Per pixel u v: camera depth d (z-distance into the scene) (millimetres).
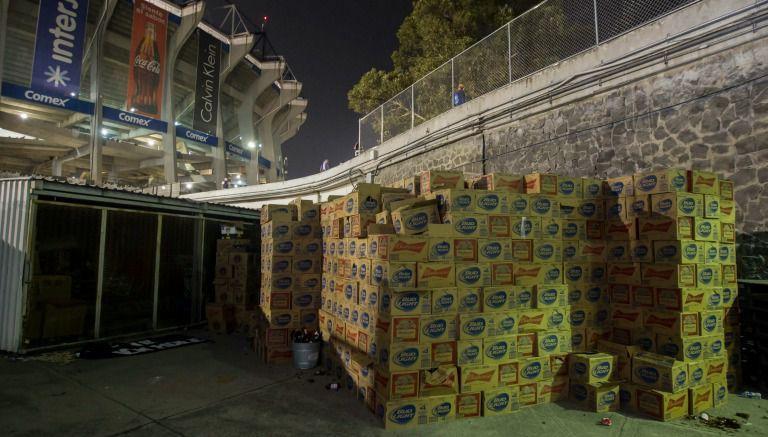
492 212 4309
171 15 31703
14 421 3613
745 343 4691
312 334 5527
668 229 4246
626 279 4625
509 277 4301
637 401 3965
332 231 5594
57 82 24609
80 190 6355
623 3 6797
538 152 7848
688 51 5656
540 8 8297
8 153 32281
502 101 8617
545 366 4234
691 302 4121
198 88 33688
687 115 5664
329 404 4168
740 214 5062
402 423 3627
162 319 7555
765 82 4902
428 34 17297
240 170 49219
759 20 4965
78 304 6301
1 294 5961
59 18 24281
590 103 6984
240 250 8242
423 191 4789
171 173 31812
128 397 4289
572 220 4766
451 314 3936
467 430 3576
